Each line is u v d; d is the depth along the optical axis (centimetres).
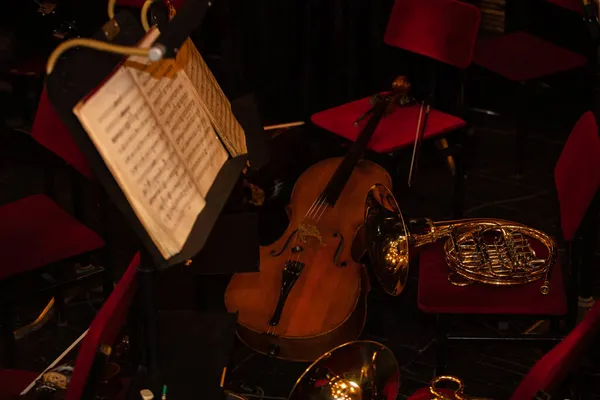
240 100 291
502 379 342
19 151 495
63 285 325
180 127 204
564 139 505
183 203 192
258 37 506
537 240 319
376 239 313
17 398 246
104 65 184
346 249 340
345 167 368
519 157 470
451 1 391
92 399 218
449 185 468
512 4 529
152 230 179
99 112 172
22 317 368
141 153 182
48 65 169
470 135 509
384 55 493
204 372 221
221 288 394
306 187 376
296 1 490
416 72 495
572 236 287
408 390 337
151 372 214
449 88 502
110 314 216
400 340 363
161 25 196
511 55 460
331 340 314
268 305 321
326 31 491
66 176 476
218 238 248
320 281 326
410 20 407
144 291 205
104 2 450
